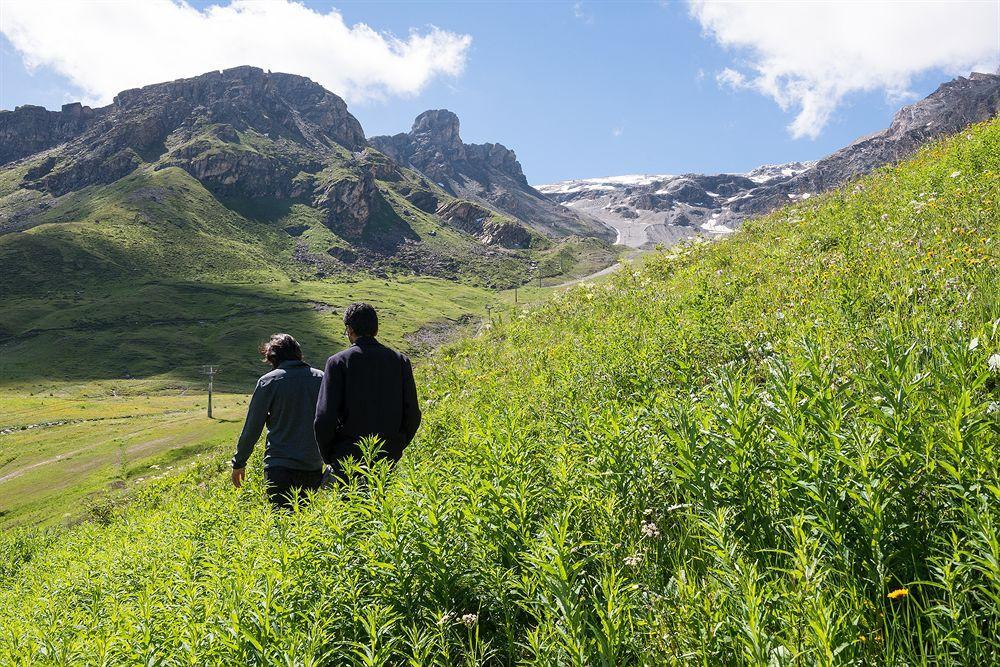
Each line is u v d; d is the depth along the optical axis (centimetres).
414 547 257
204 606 258
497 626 239
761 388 340
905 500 206
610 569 236
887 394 235
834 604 171
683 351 593
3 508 7788
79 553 739
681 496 282
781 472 226
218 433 10419
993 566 161
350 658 217
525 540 249
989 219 704
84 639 269
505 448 322
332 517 293
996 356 303
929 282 555
